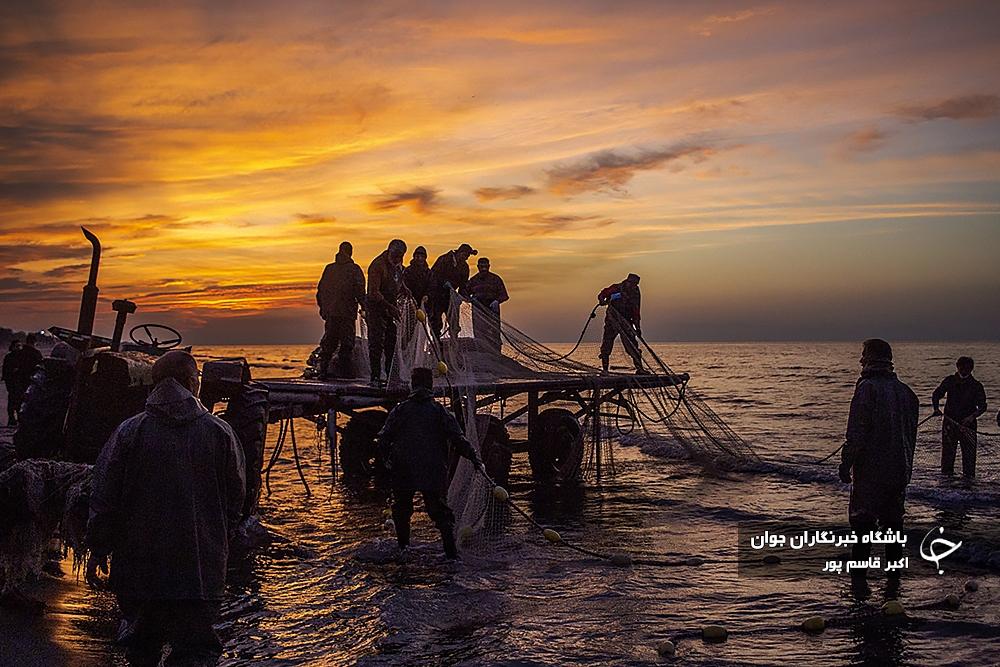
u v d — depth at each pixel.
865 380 7.36
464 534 8.96
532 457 14.19
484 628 6.05
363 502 11.73
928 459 16.81
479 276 14.74
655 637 5.89
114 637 5.48
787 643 5.76
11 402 16.02
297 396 10.85
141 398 7.89
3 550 6.21
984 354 156.88
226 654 5.47
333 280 12.77
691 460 16.05
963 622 6.21
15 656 4.99
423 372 8.46
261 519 10.41
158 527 4.12
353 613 6.40
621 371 15.06
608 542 9.12
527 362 13.28
